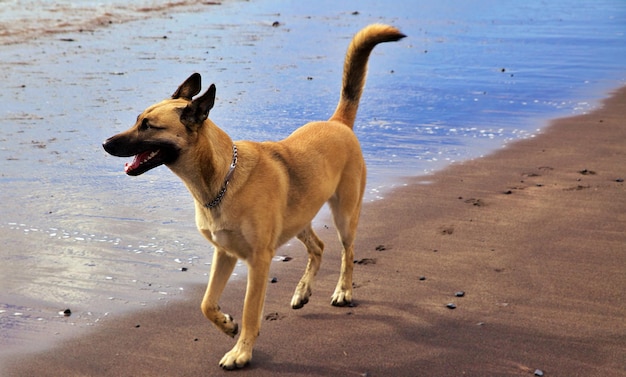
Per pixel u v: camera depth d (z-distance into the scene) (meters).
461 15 20.55
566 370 4.15
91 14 18.97
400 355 4.37
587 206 6.77
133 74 12.41
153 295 5.15
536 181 7.55
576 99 11.23
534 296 5.04
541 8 22.09
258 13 20.34
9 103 10.34
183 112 4.14
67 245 5.93
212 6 21.50
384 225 6.41
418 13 20.83
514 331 4.59
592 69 13.47
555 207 6.77
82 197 7.01
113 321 4.77
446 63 14.03
